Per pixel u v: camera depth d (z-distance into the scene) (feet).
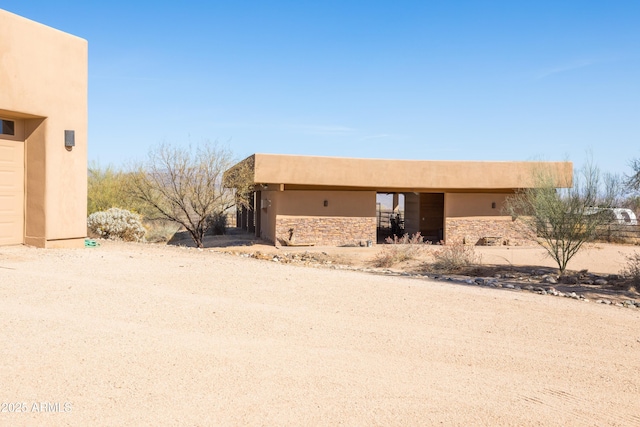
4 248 35.14
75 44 38.99
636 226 87.20
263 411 13.28
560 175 79.56
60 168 37.96
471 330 23.89
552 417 14.35
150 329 19.66
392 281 36.94
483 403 14.94
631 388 17.42
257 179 79.97
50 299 22.49
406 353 19.47
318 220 86.89
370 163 84.48
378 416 13.46
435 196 104.88
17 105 34.53
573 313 30.04
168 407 13.14
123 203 91.86
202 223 84.74
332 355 18.42
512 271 59.36
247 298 26.61
